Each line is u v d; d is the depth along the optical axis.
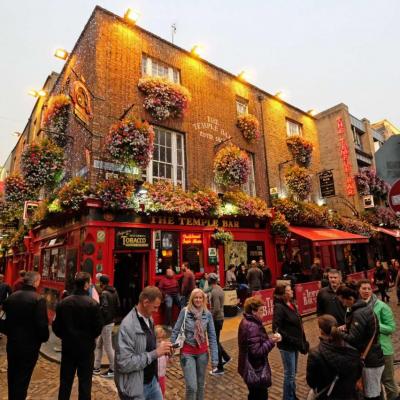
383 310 3.67
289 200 13.77
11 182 10.58
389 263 19.50
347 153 18.66
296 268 12.90
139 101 10.22
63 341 3.80
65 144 11.34
